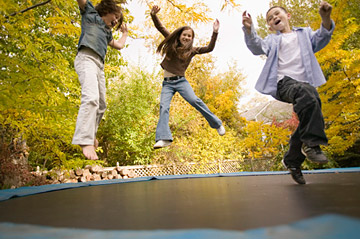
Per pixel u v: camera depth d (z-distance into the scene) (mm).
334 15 4875
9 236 606
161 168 6695
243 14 1772
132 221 721
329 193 1110
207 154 7395
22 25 2752
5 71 2322
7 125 3625
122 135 6852
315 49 1821
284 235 510
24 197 1628
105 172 5652
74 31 2941
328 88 5008
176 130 7285
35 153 5031
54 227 685
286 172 3391
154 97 7266
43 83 2568
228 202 983
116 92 7156
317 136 1474
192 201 1052
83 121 1557
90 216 831
